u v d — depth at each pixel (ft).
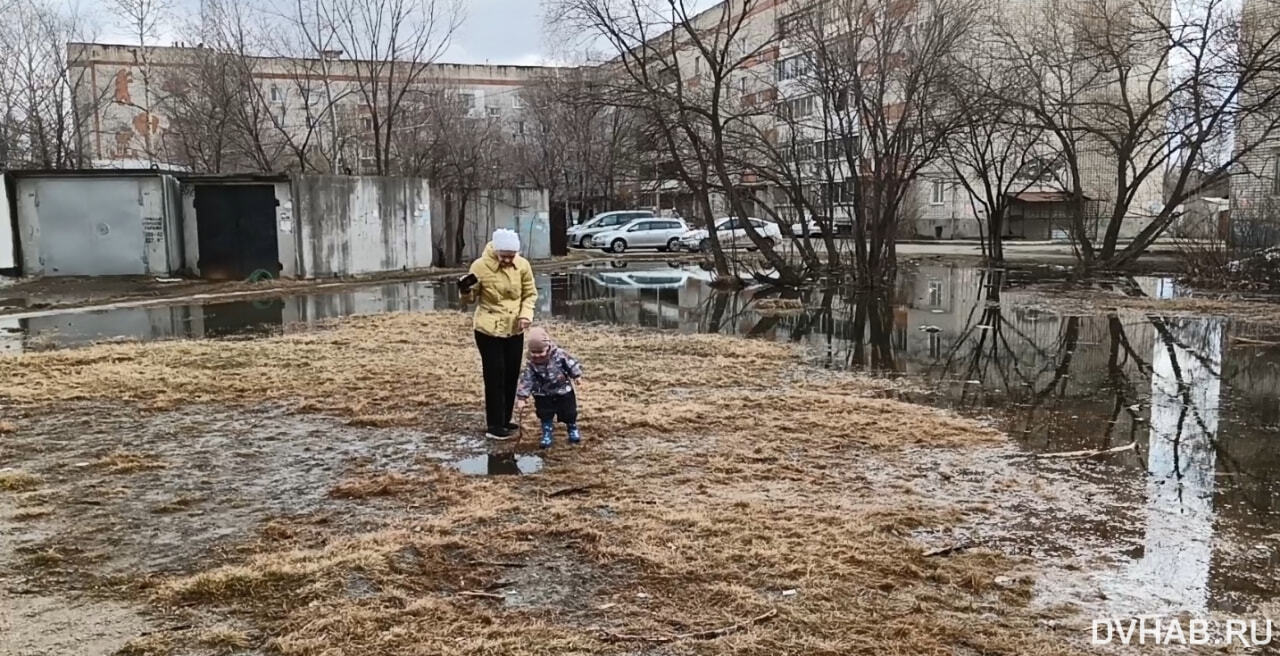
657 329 44.78
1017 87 82.33
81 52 106.73
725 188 68.03
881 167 67.41
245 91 102.17
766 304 55.52
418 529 15.81
